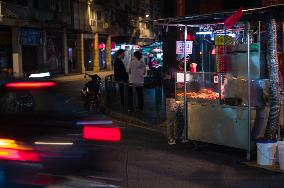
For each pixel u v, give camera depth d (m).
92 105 16.62
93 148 5.73
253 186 7.30
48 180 5.42
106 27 63.25
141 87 16.47
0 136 5.38
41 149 5.39
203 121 9.95
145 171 8.13
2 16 36.50
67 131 5.64
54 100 6.28
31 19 40.78
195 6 20.44
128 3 73.69
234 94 9.39
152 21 10.23
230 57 9.48
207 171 8.22
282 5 7.93
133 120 14.43
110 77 20.67
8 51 39.47
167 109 10.62
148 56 36.56
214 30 12.66
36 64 43.50
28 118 5.74
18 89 6.07
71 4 51.66
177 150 9.95
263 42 9.64
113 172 7.10
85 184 5.67
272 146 8.38
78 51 55.34
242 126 9.07
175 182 7.51
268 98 9.22
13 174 5.27
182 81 10.47
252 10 8.20
